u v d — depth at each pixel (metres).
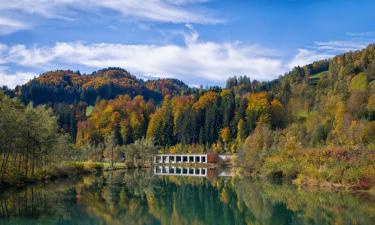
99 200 53.41
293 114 181.00
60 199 52.94
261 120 161.62
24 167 77.12
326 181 62.00
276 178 75.88
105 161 152.12
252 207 48.53
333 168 61.91
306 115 176.00
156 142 185.00
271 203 50.12
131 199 55.22
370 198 49.28
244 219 42.16
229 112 178.38
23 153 71.62
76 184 72.31
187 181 83.31
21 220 39.53
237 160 104.12
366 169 57.41
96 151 151.25
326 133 89.62
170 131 188.38
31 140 70.31
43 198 53.50
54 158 98.56
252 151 91.44
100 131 195.38
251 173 89.94
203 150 167.25
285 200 51.53
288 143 84.75
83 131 190.75
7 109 63.56
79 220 40.50
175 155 166.75
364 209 42.91
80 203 50.19
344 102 119.75
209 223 40.75
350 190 56.19
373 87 127.88
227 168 135.62
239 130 164.12
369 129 74.25
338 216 40.09
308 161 69.06
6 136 61.28
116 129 193.25
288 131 103.06
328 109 124.38
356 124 81.12
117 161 152.50
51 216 41.81
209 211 47.00
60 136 101.31
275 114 173.62
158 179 88.69
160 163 164.00
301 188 61.34
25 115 68.25
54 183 72.62
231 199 55.44
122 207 48.56
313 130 95.56
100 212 44.88
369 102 104.62
